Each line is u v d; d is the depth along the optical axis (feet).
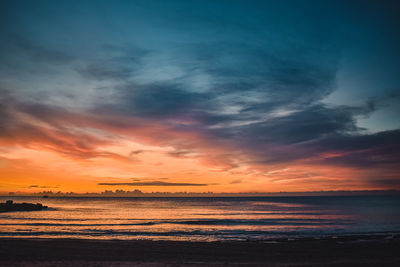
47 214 193.06
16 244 59.88
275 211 219.82
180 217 168.55
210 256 53.31
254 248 61.62
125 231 94.38
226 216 172.96
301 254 56.24
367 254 56.54
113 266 41.34
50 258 48.29
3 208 235.81
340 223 122.72
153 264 43.39
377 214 173.68
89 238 78.07
